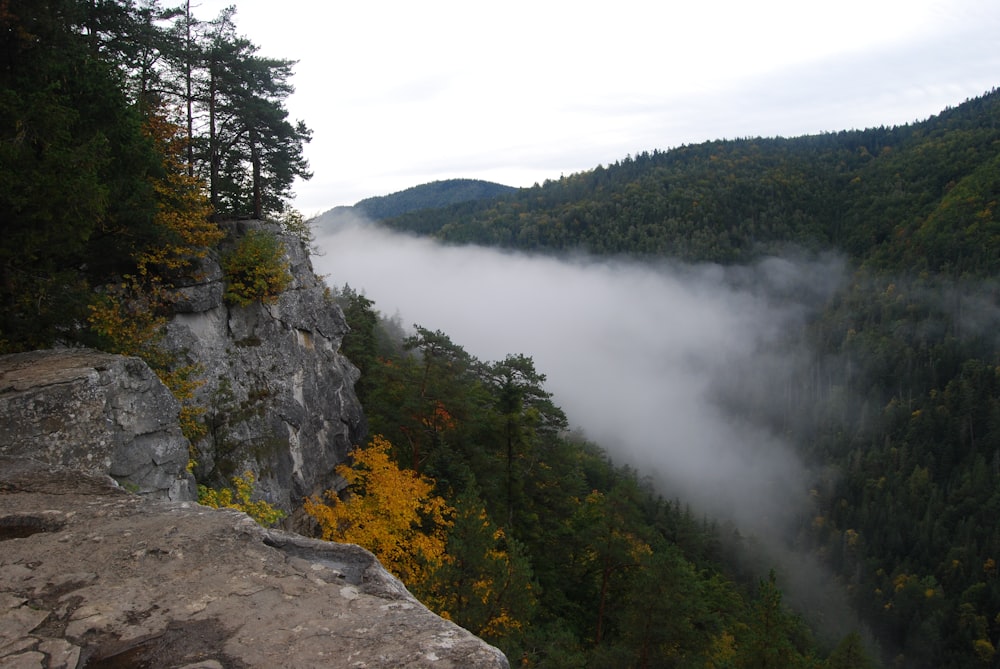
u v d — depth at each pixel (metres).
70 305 12.42
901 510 99.81
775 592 20.62
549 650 17.28
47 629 3.93
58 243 11.21
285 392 20.83
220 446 18.00
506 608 16.38
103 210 11.31
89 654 3.69
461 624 15.62
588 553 27.02
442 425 25.31
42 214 10.30
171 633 3.88
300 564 4.88
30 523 5.51
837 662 22.58
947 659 68.62
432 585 15.95
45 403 8.45
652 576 20.33
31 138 10.52
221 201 23.08
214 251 18.89
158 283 16.80
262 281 19.77
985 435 109.50
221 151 22.31
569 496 29.41
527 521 26.39
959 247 173.62
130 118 13.17
